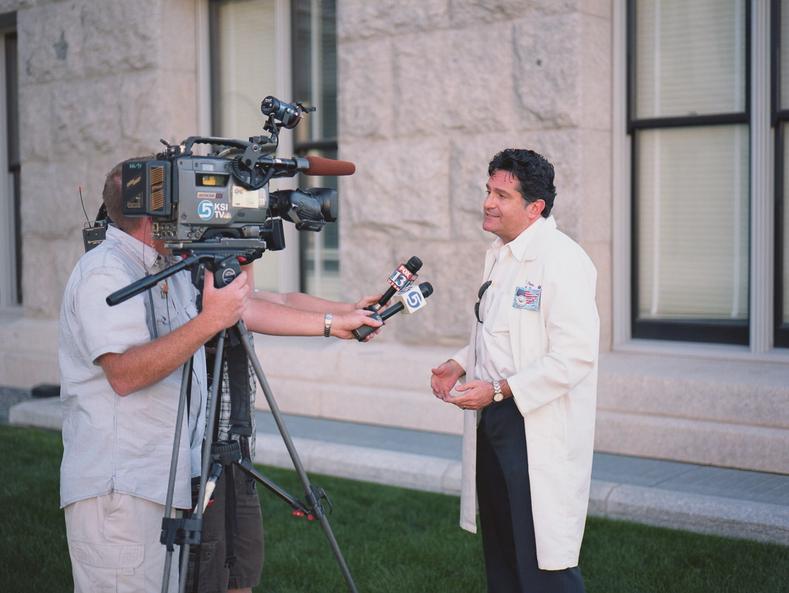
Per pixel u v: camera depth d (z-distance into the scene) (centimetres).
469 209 634
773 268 579
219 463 299
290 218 315
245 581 336
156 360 275
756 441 522
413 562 441
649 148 620
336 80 748
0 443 658
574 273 316
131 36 806
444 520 491
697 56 599
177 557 298
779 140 575
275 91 787
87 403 290
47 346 868
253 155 289
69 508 291
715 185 600
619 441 566
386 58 664
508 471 322
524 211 327
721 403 542
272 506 523
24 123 896
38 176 888
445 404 629
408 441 609
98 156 841
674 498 471
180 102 806
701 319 609
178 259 310
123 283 288
